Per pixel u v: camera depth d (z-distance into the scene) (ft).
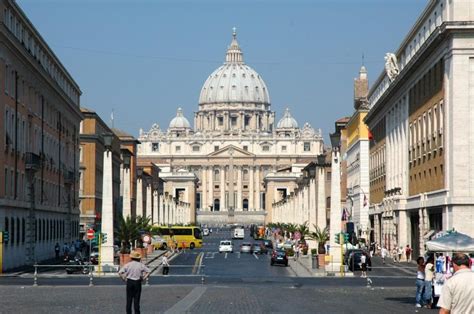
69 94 448.65
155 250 515.91
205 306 151.74
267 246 569.23
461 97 267.80
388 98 415.03
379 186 468.75
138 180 472.85
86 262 306.76
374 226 475.31
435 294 155.53
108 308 146.20
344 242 317.42
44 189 361.92
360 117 547.08
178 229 632.79
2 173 271.90
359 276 278.26
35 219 335.06
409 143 357.41
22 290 196.34
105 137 271.69
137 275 122.93
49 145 376.27
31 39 339.77
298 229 490.49
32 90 331.98
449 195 272.51
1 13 272.92
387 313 141.08
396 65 418.51
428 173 312.91
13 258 292.20
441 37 275.18
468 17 268.21
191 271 315.58
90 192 534.78
